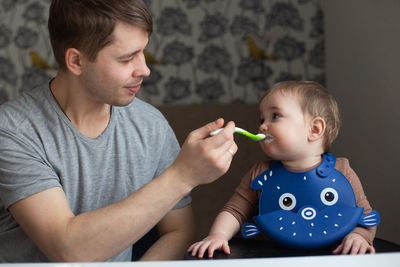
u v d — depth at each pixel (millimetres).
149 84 2705
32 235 809
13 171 839
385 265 405
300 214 868
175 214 1079
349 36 2098
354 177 925
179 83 2709
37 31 2680
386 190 1631
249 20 2674
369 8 1817
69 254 758
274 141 928
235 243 898
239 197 986
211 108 2484
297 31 2650
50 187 832
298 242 835
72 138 928
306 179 902
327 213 858
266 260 423
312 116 928
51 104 932
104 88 841
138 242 1263
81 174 940
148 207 745
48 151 902
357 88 1974
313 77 2645
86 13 785
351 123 2037
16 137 873
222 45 2691
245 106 2496
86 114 930
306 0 2631
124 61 821
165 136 1067
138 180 1015
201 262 427
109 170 979
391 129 1596
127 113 1017
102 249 755
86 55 813
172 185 745
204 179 754
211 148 721
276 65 2678
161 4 2682
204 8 2684
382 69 1688
